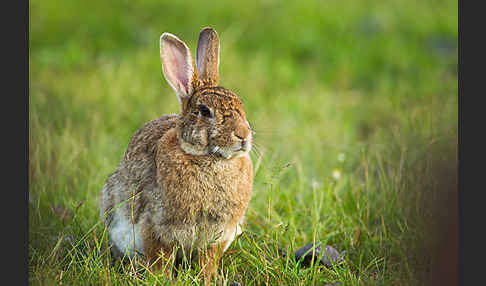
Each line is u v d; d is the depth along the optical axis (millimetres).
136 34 20375
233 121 8508
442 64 19266
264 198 11250
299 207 11078
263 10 22516
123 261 9383
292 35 20922
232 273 9109
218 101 8578
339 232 10305
